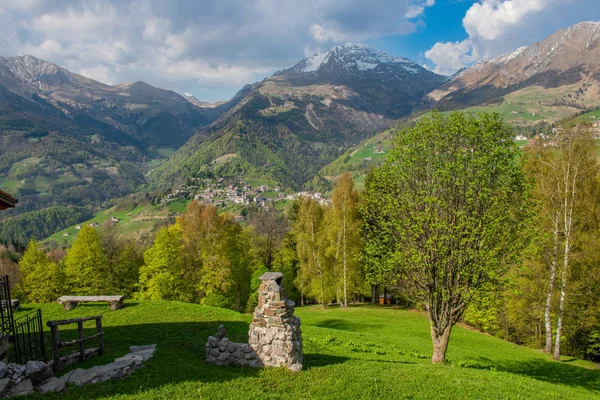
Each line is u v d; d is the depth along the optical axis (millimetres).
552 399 15648
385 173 23344
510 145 21344
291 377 14195
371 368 16578
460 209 20750
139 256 67062
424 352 24594
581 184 31016
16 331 14430
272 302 15344
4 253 106250
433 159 22016
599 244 29312
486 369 21859
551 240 30625
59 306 27797
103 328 22438
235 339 20219
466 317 37938
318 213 52688
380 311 43531
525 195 20797
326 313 43031
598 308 30578
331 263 49375
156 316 25531
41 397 10531
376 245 23984
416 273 21875
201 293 49906
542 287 32156
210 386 12516
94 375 12266
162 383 12477
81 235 49750
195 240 47656
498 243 20672
